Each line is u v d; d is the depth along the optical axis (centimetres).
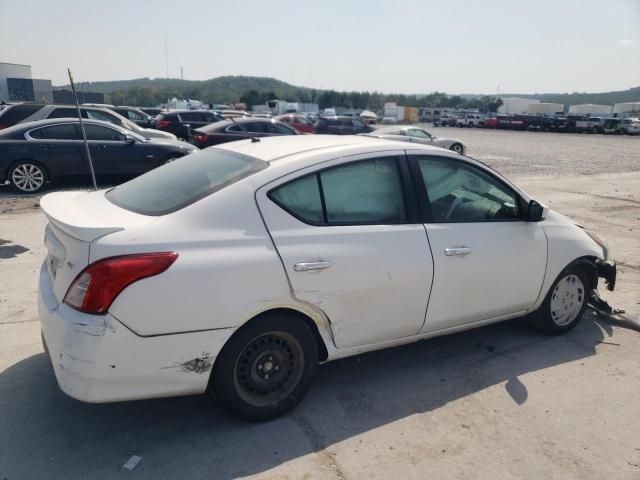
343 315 324
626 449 304
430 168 371
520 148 3031
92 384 263
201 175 332
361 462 285
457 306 374
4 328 424
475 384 371
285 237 303
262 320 299
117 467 274
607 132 5462
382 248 332
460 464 286
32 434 298
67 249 280
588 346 437
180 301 271
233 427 311
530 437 312
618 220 948
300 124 2775
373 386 364
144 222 286
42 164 1048
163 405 331
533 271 411
